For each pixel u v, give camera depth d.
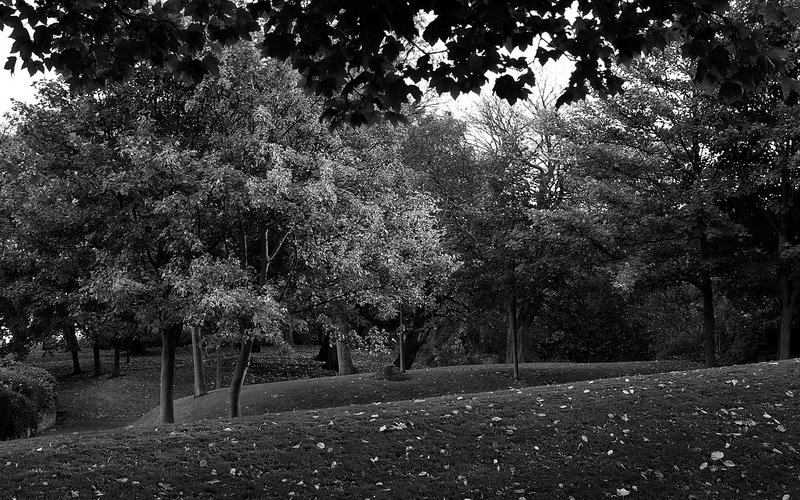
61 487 9.36
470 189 30.95
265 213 13.95
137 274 14.27
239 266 14.48
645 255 21.39
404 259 18.17
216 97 14.53
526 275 22.75
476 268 23.97
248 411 21.73
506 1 5.63
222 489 9.52
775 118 19.67
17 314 31.02
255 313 13.54
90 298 14.93
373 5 5.56
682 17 5.83
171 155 12.65
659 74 21.36
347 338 17.88
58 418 27.80
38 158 14.62
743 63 5.60
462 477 10.02
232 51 13.84
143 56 6.66
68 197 14.59
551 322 36.34
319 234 14.55
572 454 10.97
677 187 21.88
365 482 9.89
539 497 9.48
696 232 19.98
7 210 15.88
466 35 6.02
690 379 14.96
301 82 6.43
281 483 9.75
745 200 21.50
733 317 28.02
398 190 21.50
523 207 24.61
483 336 35.75
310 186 13.30
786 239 21.34
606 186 21.92
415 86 6.41
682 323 32.47
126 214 14.10
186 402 24.23
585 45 6.00
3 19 6.04
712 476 10.24
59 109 15.09
